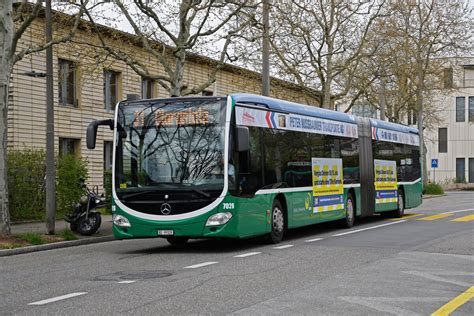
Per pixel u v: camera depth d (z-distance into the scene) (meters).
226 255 14.03
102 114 32.72
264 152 15.85
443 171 74.81
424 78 46.62
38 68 28.95
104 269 12.17
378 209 23.20
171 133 14.74
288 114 17.33
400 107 47.19
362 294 9.37
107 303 8.74
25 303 8.90
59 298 9.18
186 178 14.46
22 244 16.27
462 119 73.75
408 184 26.44
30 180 23.14
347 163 20.88
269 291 9.56
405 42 42.78
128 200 14.74
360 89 37.94
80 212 18.83
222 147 14.45
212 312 8.13
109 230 20.06
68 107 30.67
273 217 16.22
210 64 36.84
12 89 27.86
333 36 34.84
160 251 15.34
